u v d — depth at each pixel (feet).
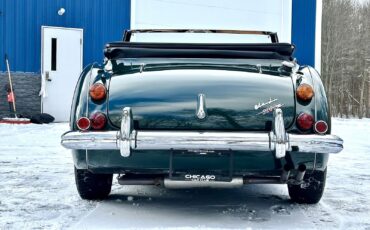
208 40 13.07
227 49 10.11
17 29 34.04
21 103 34.24
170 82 9.11
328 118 8.91
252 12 38.93
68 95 35.47
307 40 40.68
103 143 8.57
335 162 18.49
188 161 8.58
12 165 16.22
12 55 33.96
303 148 8.50
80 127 8.87
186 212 10.04
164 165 8.71
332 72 143.43
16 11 33.99
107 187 10.80
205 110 8.79
